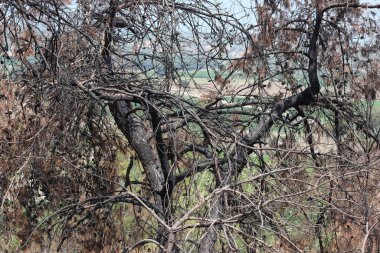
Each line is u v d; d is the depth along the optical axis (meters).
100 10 7.06
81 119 7.41
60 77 5.65
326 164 6.44
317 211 6.31
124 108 7.48
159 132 6.87
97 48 6.38
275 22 7.87
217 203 5.65
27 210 6.72
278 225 5.40
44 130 6.20
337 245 6.67
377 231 6.28
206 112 6.81
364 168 6.27
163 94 6.36
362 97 7.85
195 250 5.93
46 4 6.32
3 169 5.91
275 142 7.62
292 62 8.15
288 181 6.63
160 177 7.39
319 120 7.73
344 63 7.88
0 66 5.97
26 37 6.36
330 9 7.84
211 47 7.05
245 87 7.71
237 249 4.92
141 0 6.48
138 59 6.69
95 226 7.21
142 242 5.48
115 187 7.59
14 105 5.80
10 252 6.65
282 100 7.84
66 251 7.00
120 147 7.63
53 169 6.72
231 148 6.16
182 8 6.91
